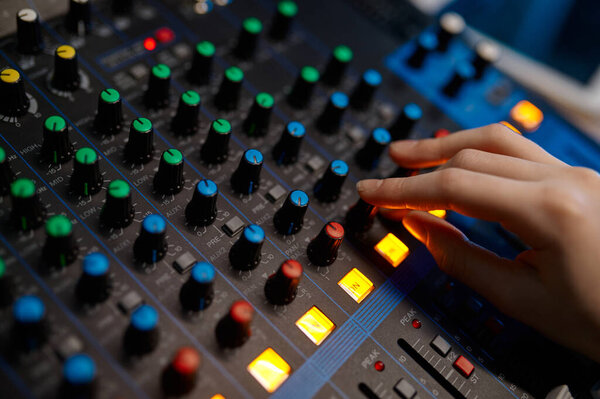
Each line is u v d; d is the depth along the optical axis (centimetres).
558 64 53
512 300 36
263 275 35
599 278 34
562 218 34
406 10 48
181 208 36
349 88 43
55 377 31
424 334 36
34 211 33
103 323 32
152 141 36
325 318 35
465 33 50
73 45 39
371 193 37
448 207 36
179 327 33
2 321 31
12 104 35
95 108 37
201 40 42
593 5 51
